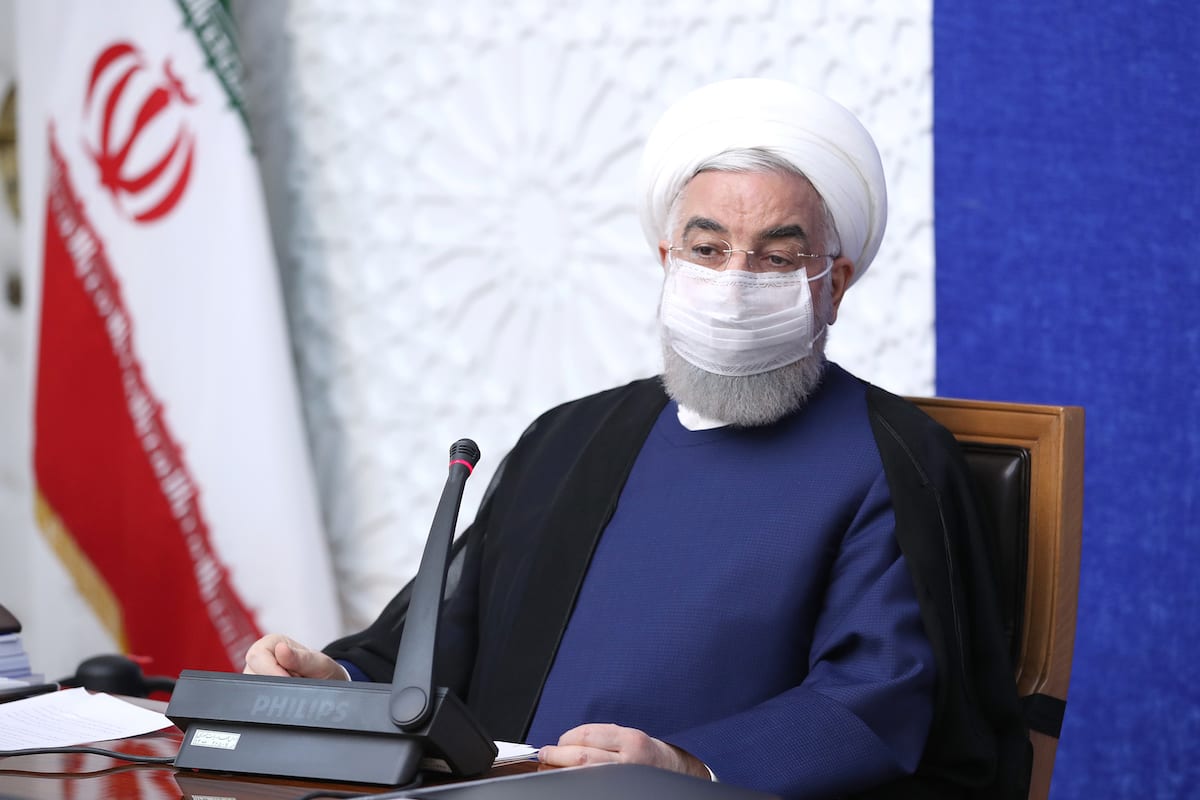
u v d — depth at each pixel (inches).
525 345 479.8
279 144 494.3
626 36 469.1
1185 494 427.5
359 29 488.4
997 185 439.5
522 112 479.2
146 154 463.5
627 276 471.5
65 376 470.9
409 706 174.9
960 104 442.3
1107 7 430.9
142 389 462.0
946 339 443.8
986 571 261.9
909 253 446.9
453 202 484.4
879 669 238.7
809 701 229.3
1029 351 436.8
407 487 486.3
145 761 189.3
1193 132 427.5
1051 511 274.2
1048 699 267.7
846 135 284.7
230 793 169.8
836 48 452.4
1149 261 429.7
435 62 484.7
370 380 488.7
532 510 297.6
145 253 462.6
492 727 271.0
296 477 452.8
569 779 161.0
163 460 460.1
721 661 256.5
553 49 475.2
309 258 492.7
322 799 164.7
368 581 488.1
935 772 247.9
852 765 222.2
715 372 279.1
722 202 279.6
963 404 289.9
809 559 260.8
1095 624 427.8
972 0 440.8
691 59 464.1
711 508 272.8
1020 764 254.4
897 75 447.5
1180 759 424.5
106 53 470.3
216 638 455.5
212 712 185.8
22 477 515.2
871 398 285.3
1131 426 430.0
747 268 277.3
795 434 280.1
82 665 291.4
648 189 298.5
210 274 456.4
